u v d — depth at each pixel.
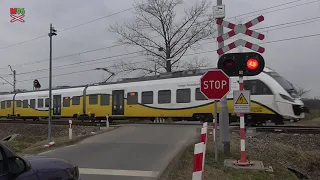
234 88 20.95
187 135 16.14
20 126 32.56
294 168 12.90
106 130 20.14
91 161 10.84
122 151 12.54
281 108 19.75
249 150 13.36
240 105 9.81
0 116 43.25
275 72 20.92
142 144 14.04
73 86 33.22
